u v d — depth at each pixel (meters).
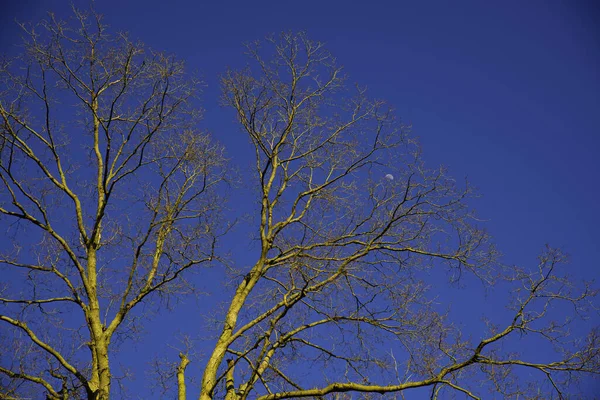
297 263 11.47
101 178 12.62
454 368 10.38
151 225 12.15
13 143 11.70
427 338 10.93
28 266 11.76
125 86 12.61
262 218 12.77
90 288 11.80
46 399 10.48
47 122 12.38
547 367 10.42
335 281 11.61
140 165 12.50
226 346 11.52
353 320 11.33
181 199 12.98
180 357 12.30
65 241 11.84
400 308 11.20
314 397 10.99
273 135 13.31
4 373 10.34
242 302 12.17
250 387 10.41
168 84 12.62
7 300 11.42
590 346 10.44
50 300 11.55
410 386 10.31
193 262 12.31
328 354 11.32
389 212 12.27
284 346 11.15
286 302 11.12
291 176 13.45
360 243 12.22
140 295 12.10
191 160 12.84
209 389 10.90
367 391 10.35
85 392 10.86
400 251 12.08
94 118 12.85
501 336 10.44
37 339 10.91
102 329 11.58
